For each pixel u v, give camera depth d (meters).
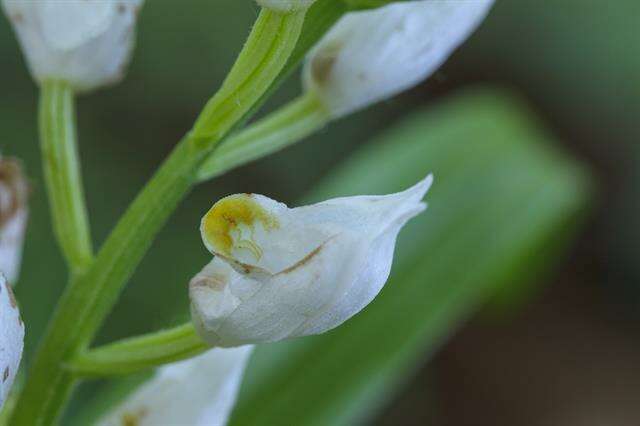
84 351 0.13
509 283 0.23
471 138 0.19
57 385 0.13
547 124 0.37
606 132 0.37
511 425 0.40
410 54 0.13
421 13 0.13
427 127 0.19
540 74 0.36
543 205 0.18
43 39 0.13
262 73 0.12
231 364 0.13
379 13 0.13
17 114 0.29
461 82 0.36
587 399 0.40
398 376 0.17
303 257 0.12
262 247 0.12
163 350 0.13
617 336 0.41
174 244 0.29
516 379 0.40
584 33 0.35
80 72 0.13
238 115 0.13
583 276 0.41
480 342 0.40
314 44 0.13
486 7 0.13
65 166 0.13
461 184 0.18
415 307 0.17
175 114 0.31
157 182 0.13
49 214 0.28
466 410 0.40
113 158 0.30
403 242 0.18
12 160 0.14
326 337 0.17
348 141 0.33
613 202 0.38
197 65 0.30
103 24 0.13
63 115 0.13
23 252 0.27
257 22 0.12
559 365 0.41
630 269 0.40
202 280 0.12
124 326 0.28
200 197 0.30
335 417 0.17
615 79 0.35
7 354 0.12
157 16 0.30
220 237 0.12
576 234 0.39
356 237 0.12
